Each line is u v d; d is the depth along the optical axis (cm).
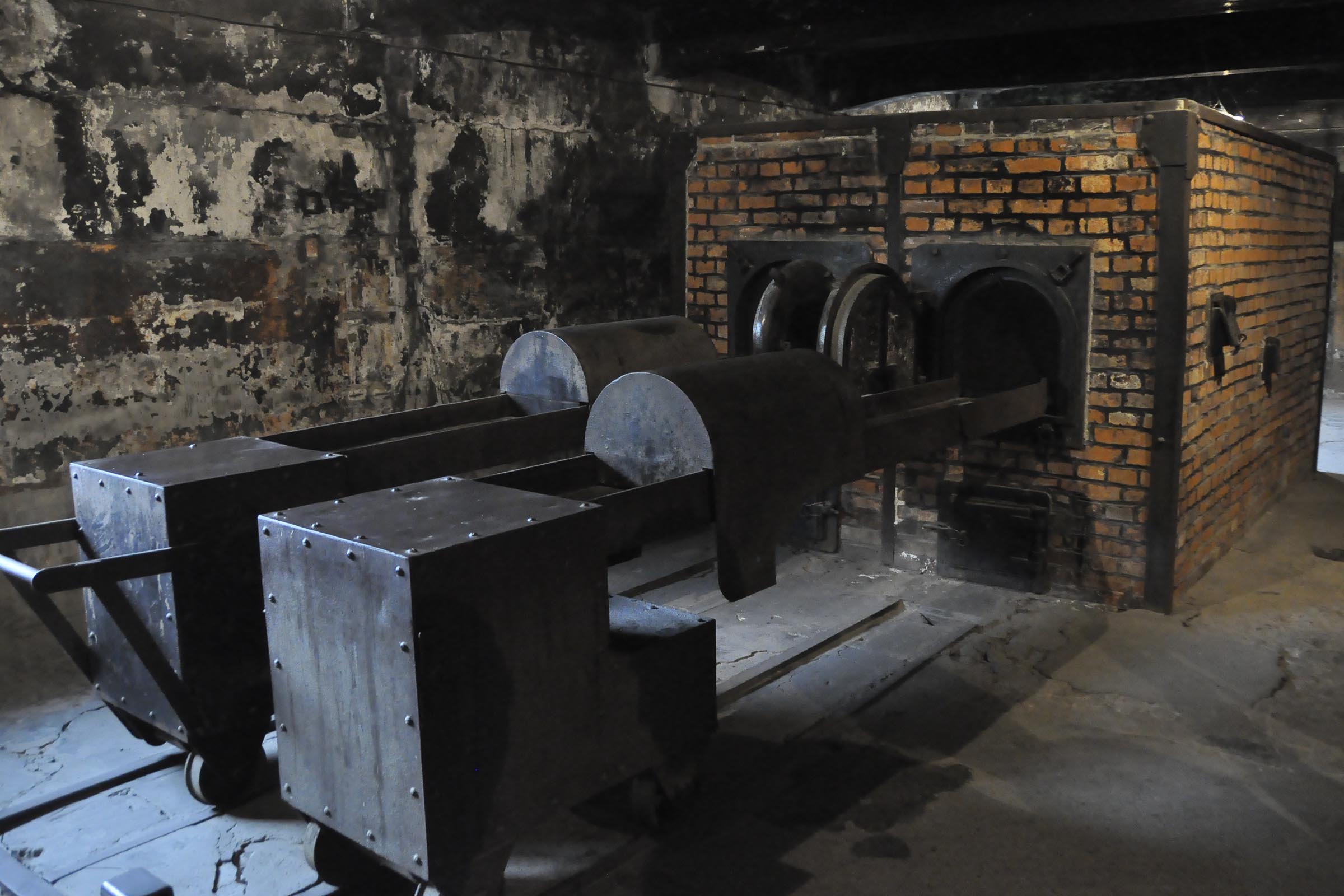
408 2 462
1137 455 407
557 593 215
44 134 361
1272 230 496
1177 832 263
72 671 361
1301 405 593
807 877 246
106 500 260
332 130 443
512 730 211
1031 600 430
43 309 369
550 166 542
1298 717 326
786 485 285
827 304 383
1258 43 616
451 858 203
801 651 372
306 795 225
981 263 424
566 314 561
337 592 204
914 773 294
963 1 536
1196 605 420
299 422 448
